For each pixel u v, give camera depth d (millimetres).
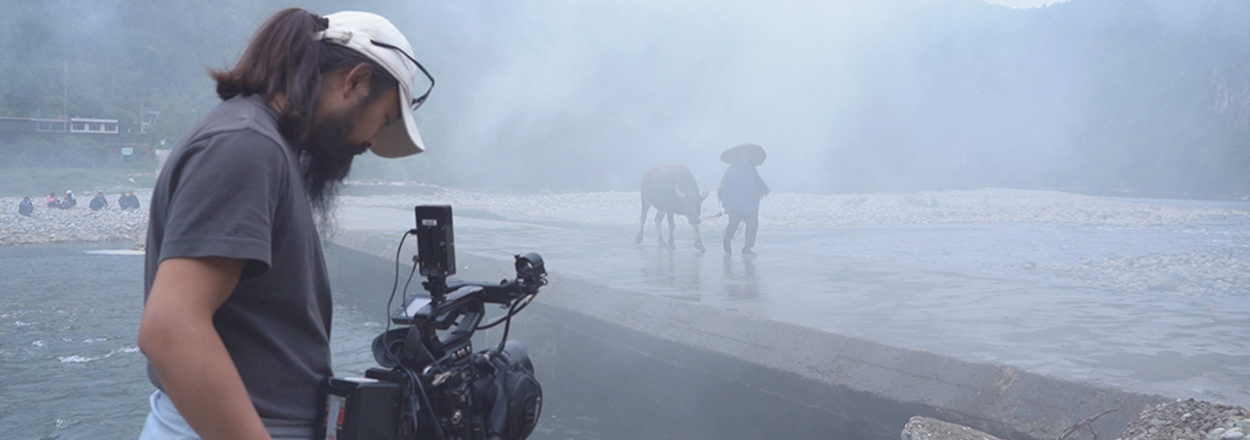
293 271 1390
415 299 1629
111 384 7234
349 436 1426
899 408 4797
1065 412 4105
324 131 1473
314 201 1551
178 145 1346
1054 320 6582
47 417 6285
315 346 1483
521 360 1782
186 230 1211
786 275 9406
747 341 6035
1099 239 18953
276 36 1454
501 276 9273
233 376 1221
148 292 1374
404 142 1627
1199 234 21000
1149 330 6152
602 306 7531
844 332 5715
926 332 5848
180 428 1435
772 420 5824
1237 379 4500
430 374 1539
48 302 11453
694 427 6586
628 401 7328
